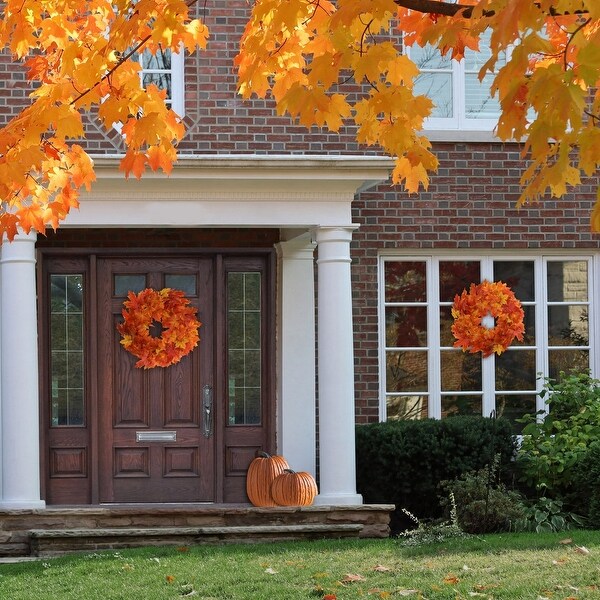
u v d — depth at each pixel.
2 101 11.86
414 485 11.98
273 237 12.79
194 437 12.59
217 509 11.12
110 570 9.43
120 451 12.49
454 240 12.94
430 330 12.98
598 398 12.52
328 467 11.33
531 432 12.41
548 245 13.10
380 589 8.44
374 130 6.41
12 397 10.98
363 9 5.03
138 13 5.91
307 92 5.62
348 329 11.41
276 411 12.68
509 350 13.12
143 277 12.65
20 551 10.84
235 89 12.27
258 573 9.12
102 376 12.49
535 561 9.29
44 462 12.34
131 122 6.73
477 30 4.32
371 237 12.81
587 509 11.74
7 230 7.02
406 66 6.11
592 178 13.16
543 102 4.02
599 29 4.12
